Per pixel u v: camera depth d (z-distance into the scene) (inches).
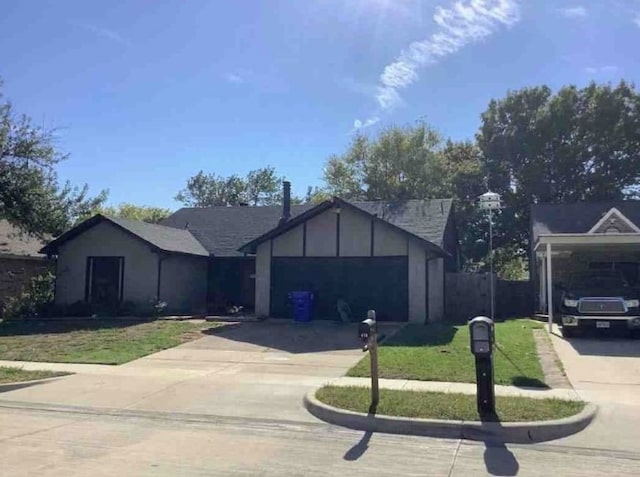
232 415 330.3
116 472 232.1
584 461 252.2
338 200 792.9
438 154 1706.4
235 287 1003.9
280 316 813.9
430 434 294.5
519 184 1546.5
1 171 869.8
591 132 1457.9
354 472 235.1
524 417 303.0
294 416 328.2
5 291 967.0
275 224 1043.9
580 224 981.2
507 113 1565.0
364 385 392.5
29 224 916.0
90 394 382.9
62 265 924.0
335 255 804.0
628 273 896.9
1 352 551.8
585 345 562.6
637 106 1440.7
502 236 1590.8
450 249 999.6
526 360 473.1
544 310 880.9
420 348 542.0
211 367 478.6
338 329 691.4
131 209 2101.4
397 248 782.5
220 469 237.6
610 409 334.3
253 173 2559.1
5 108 872.3
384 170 1717.5
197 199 2551.7
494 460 253.4
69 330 692.7
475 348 315.9
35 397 375.2
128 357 522.6
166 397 373.7
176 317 824.9
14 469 234.7
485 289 935.0
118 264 904.9
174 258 922.1
